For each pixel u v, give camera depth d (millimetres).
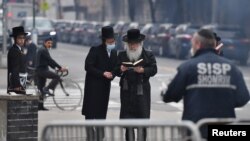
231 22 115875
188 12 127250
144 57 25391
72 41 143125
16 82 27031
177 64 84312
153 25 104188
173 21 131500
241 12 114750
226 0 115938
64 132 15719
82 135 16297
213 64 16656
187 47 92312
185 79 16625
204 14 126000
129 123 14492
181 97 16922
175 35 95375
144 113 25094
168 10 135250
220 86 16547
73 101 41062
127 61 25312
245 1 114188
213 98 16516
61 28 149500
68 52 106500
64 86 41406
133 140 20828
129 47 25312
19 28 27344
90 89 26047
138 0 150750
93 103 25984
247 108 41812
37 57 39812
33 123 25156
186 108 16688
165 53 99125
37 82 39719
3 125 24938
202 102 16469
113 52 26250
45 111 39500
